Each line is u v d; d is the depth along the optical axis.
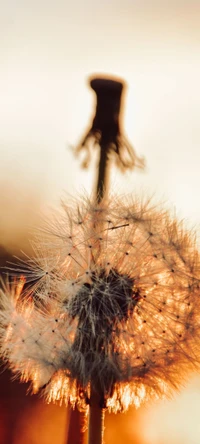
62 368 0.20
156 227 0.21
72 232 0.21
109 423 0.30
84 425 0.21
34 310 0.21
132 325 0.20
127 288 0.20
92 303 0.20
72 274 0.21
